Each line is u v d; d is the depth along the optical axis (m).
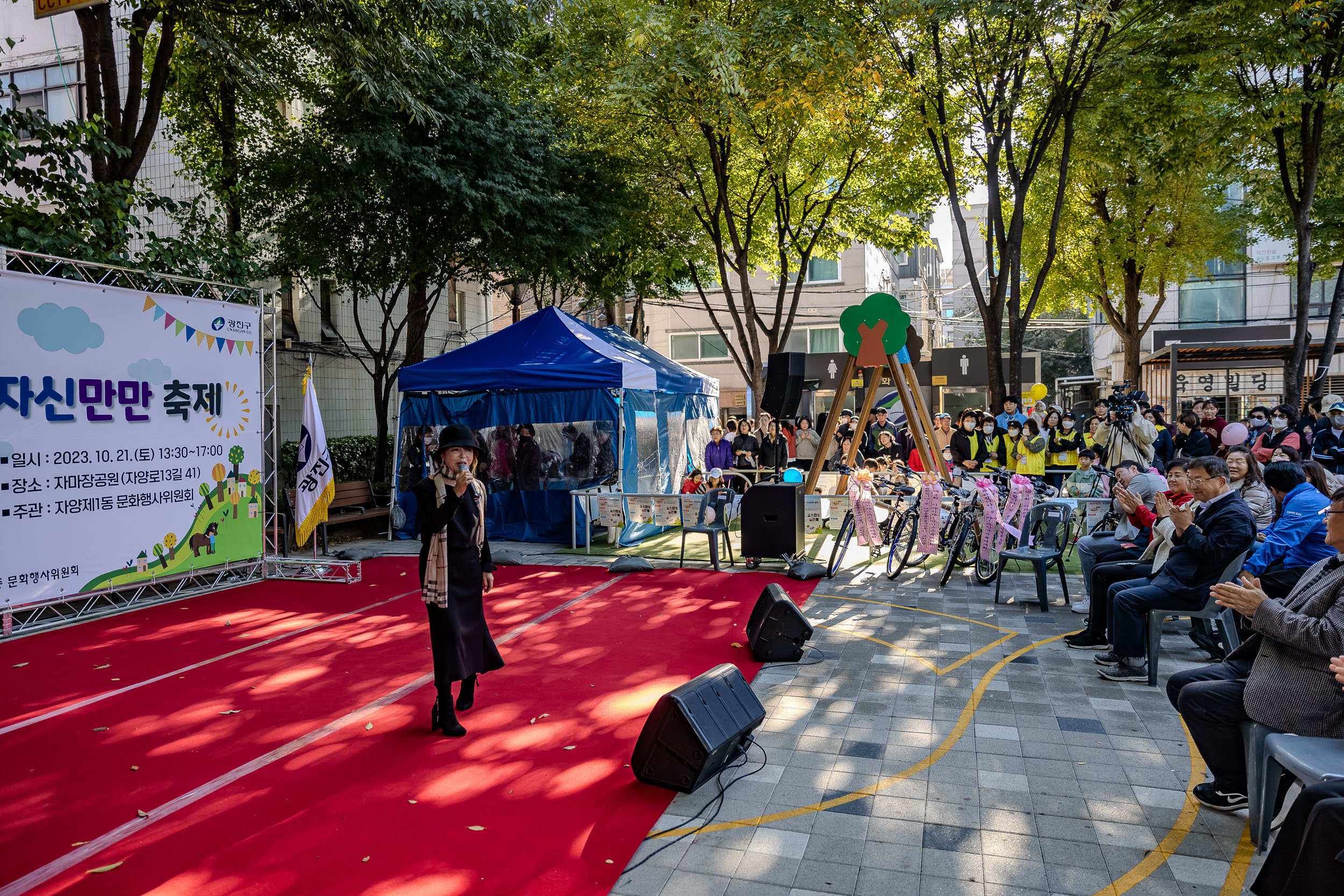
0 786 4.24
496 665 5.14
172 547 8.50
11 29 16.59
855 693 5.48
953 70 13.22
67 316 7.50
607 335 14.38
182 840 3.66
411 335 15.35
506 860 3.45
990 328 14.08
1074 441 12.46
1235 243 22.12
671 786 4.06
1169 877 3.26
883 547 10.80
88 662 6.36
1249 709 3.44
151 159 16.17
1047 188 19.58
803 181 17.41
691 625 7.27
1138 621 5.57
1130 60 12.47
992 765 4.34
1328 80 13.56
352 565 9.75
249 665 6.25
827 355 29.62
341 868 3.40
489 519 12.57
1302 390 18.41
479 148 12.61
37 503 7.29
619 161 15.26
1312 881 2.57
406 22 11.12
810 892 3.19
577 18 14.48
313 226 12.81
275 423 9.84
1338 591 3.31
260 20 11.19
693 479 12.69
